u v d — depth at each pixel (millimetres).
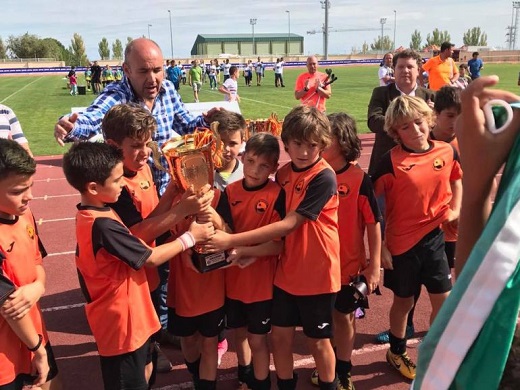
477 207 1158
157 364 3242
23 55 91875
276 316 2574
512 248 982
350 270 2752
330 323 2547
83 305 4246
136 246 2182
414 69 4023
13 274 2170
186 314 2617
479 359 1052
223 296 2672
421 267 2838
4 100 24703
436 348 1096
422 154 2787
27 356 2277
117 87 3234
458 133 1158
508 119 1072
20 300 2082
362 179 2662
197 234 2359
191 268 2473
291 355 2646
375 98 4180
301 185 2428
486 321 1029
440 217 2805
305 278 2469
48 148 11797
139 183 2680
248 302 2602
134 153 2477
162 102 3406
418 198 2752
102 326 2289
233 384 3088
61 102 23250
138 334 2320
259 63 33875
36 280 2322
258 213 2531
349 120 2676
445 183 2785
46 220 6609
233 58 69438
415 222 2785
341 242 2717
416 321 3793
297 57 73312
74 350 3531
